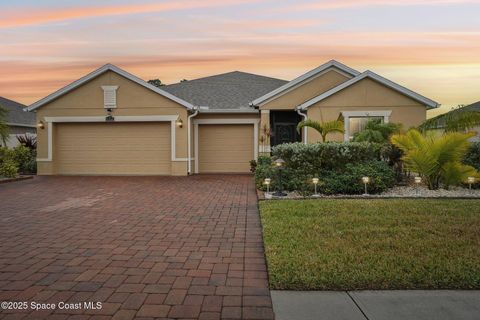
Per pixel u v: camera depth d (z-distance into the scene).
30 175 15.01
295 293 3.36
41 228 5.88
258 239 5.20
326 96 13.77
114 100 15.03
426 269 3.73
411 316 2.91
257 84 19.67
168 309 3.06
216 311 3.02
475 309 3.02
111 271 3.94
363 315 2.94
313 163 9.42
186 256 4.45
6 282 3.65
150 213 7.07
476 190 8.76
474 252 4.23
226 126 16.52
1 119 15.53
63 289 3.47
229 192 9.91
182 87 19.41
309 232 5.16
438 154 8.48
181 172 15.07
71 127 15.55
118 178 13.96
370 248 4.41
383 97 13.70
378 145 9.73
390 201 7.38
